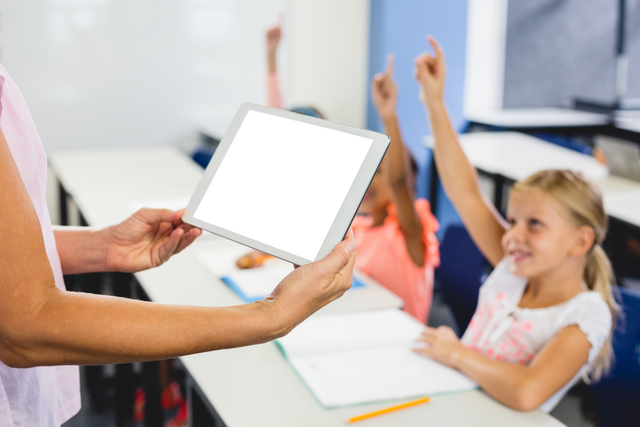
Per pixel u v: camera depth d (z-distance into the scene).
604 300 1.32
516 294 1.37
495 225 1.52
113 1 3.68
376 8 4.10
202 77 3.95
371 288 1.54
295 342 1.21
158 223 0.94
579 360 1.13
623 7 4.19
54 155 3.12
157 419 1.64
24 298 0.58
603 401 1.34
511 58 4.45
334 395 1.05
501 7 4.35
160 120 3.91
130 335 0.60
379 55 4.11
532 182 1.33
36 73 3.61
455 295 2.00
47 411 0.80
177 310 0.63
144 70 3.82
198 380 1.09
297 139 0.83
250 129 0.87
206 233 1.89
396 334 1.27
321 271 0.68
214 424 1.17
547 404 1.14
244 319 0.65
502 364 1.10
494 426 0.99
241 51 4.00
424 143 3.87
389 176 1.75
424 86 1.49
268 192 0.82
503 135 3.86
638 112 4.08
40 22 3.56
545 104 4.58
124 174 2.68
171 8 3.80
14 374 0.72
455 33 4.20
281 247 0.78
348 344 1.22
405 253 1.80
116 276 2.04
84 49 3.68
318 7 4.10
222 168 0.86
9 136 0.71
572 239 1.27
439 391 1.08
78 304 0.59
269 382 1.09
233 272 1.57
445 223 4.25
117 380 2.00
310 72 4.18
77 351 0.59
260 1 3.98
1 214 0.57
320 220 0.76
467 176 1.52
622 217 2.36
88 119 3.76
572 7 4.46
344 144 0.79
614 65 4.60
